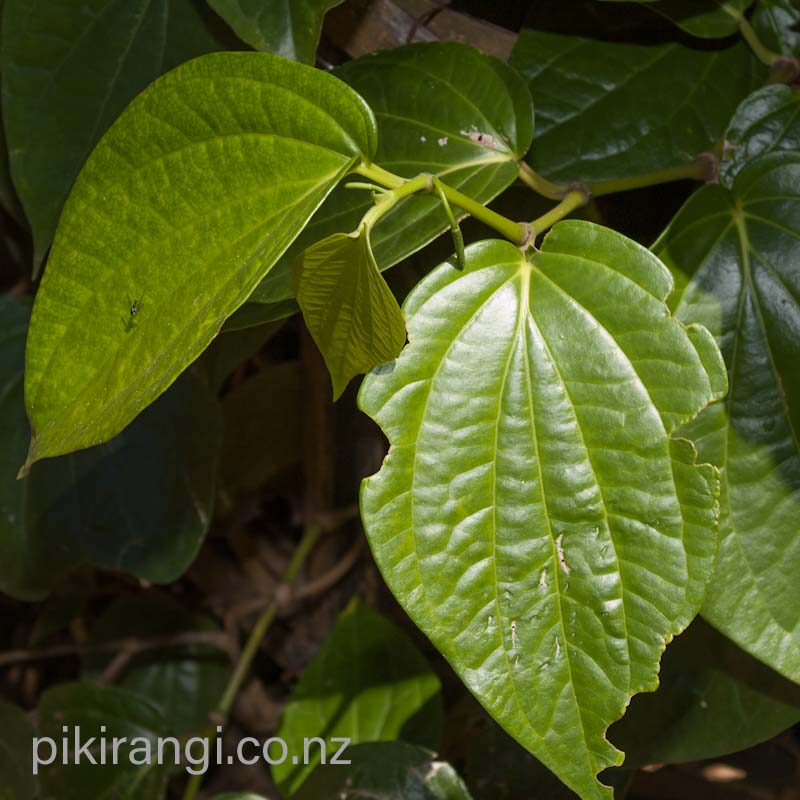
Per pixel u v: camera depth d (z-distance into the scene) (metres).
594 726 0.44
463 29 0.56
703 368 0.44
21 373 0.69
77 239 0.44
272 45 0.51
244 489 0.88
